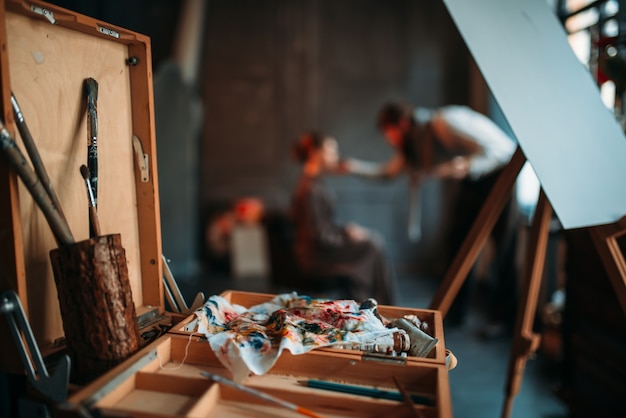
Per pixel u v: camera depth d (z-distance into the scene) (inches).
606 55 75.9
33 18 42.0
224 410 38.1
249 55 209.2
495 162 132.3
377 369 40.8
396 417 37.3
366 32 207.9
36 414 39.0
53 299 45.9
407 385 40.6
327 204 148.6
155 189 53.7
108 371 40.2
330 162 152.3
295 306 51.8
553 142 54.7
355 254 144.2
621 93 77.3
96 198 47.0
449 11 57.3
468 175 136.3
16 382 54.4
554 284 131.1
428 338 44.3
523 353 72.2
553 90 59.3
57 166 45.0
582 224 50.8
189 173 196.5
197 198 213.3
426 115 147.5
